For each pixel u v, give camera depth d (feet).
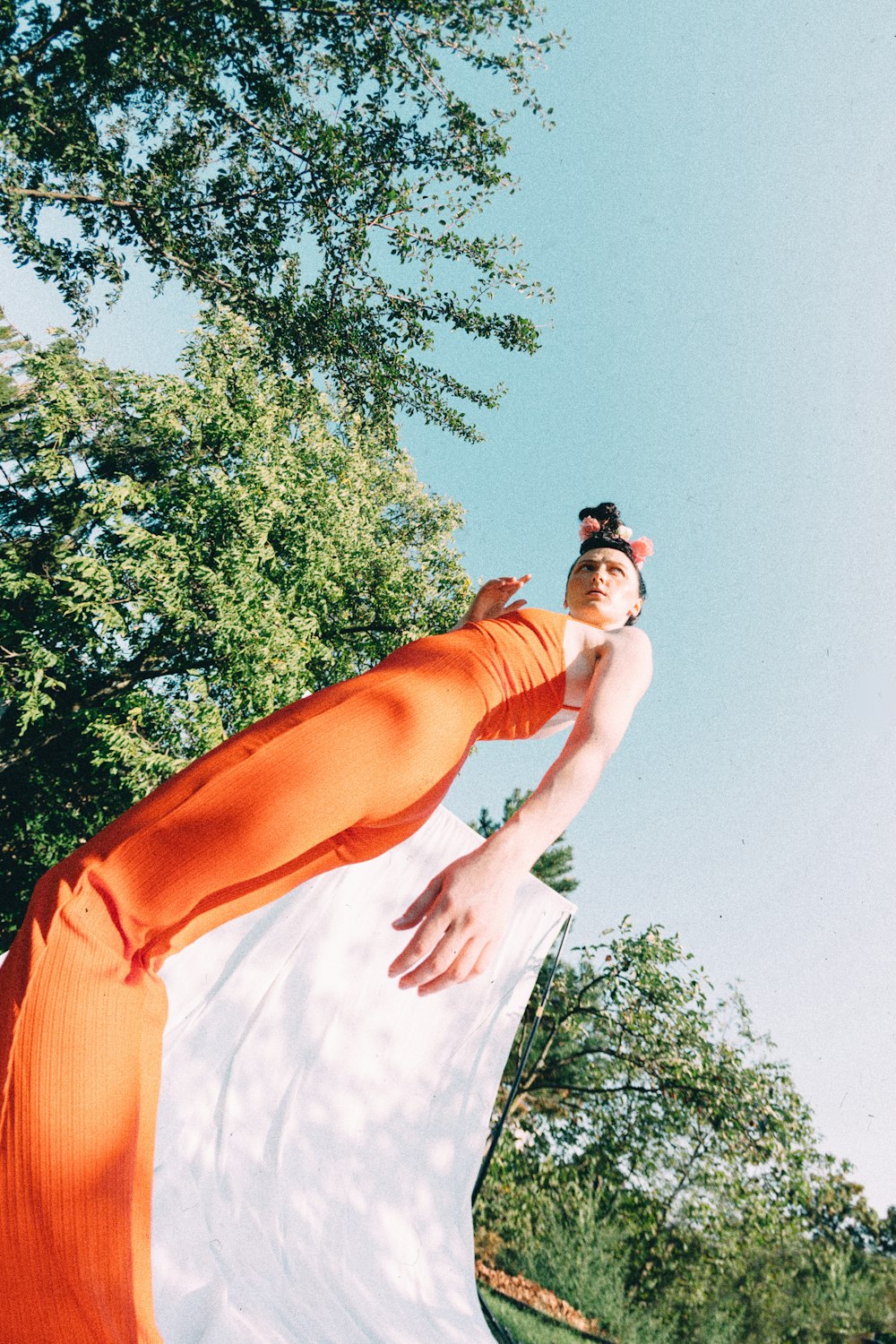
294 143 25.09
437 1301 12.98
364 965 15.07
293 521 39.09
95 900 2.81
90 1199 2.50
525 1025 49.73
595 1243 43.21
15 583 35.06
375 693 3.36
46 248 25.45
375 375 29.63
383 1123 14.48
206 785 2.93
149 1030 3.05
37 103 22.34
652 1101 46.55
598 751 3.51
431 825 16.43
